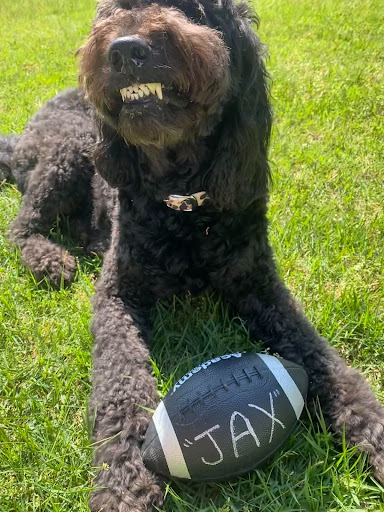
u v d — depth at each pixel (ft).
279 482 2.07
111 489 1.98
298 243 3.47
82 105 4.33
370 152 4.55
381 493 2.00
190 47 2.37
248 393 1.99
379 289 3.09
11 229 3.89
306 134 4.99
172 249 2.78
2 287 3.28
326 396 2.32
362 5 9.42
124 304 2.83
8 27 11.43
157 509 1.92
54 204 3.84
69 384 2.53
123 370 2.38
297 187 4.13
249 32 2.80
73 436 2.31
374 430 2.15
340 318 2.87
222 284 2.84
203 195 2.71
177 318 2.92
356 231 3.51
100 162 2.97
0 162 4.64
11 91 6.88
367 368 2.62
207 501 2.01
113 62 2.31
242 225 2.78
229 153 2.71
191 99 2.49
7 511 2.02
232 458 1.90
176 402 2.01
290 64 6.67
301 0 10.38
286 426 2.02
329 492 2.00
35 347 2.82
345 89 5.76
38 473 2.14
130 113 2.39
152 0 2.65
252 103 2.78
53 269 3.41
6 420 2.36
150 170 2.77
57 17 12.07
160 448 1.95
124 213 2.90
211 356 2.64
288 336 2.59
